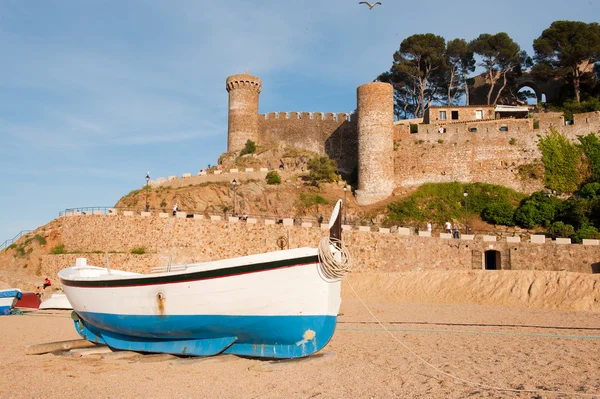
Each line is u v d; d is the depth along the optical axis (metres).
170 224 37.66
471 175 54.03
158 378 12.12
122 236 39.12
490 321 20.16
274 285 12.91
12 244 45.28
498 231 45.47
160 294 14.31
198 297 13.66
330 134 68.25
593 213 43.47
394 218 49.03
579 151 51.62
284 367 12.66
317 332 13.02
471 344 15.59
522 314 21.94
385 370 12.27
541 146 52.69
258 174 57.56
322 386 10.81
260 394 10.38
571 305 23.72
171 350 14.91
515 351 14.22
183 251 37.03
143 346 15.57
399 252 34.75
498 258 33.78
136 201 53.97
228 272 13.25
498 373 11.55
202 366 13.17
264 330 13.27
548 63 70.69
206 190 54.31
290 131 70.06
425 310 24.28
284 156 64.62
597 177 50.31
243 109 71.06
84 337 18.23
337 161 67.19
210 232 36.91
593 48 64.88
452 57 75.94
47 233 44.09
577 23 67.94
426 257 34.34
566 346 14.77
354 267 34.84
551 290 25.45
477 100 77.31
